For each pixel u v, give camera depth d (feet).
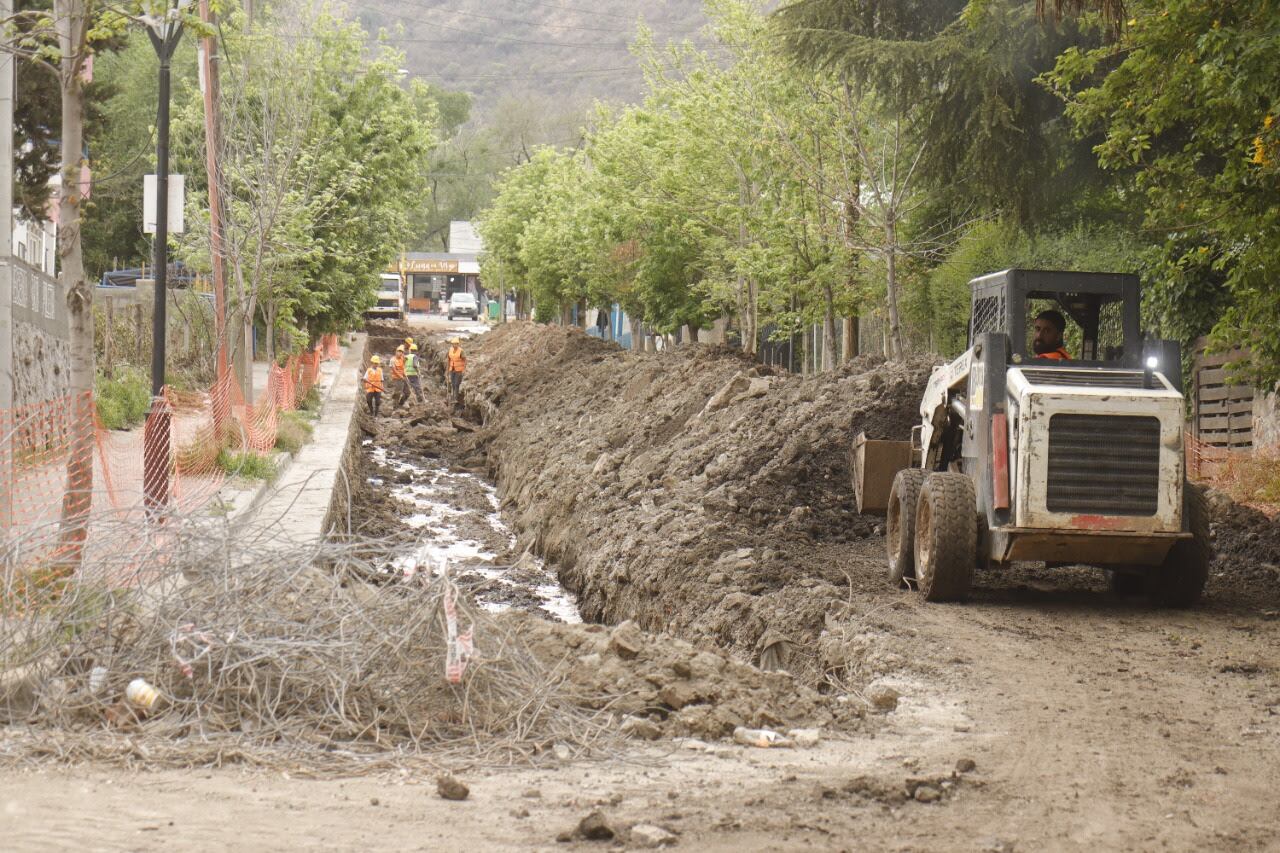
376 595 26.17
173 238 95.76
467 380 148.97
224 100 92.22
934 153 66.03
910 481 38.88
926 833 18.40
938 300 79.77
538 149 229.86
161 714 23.32
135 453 65.26
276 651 23.75
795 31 64.85
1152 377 35.40
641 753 22.65
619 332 234.38
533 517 70.79
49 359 69.87
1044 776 21.53
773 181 83.20
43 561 26.61
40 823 17.89
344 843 17.39
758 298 97.66
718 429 64.49
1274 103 36.65
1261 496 52.34
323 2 116.98
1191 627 34.32
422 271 382.22
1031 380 35.24
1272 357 44.19
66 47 35.58
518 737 22.93
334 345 192.34
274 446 79.36
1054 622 34.65
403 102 119.75
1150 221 45.39
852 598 37.24
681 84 92.17
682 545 47.24
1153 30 38.47
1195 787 21.07
